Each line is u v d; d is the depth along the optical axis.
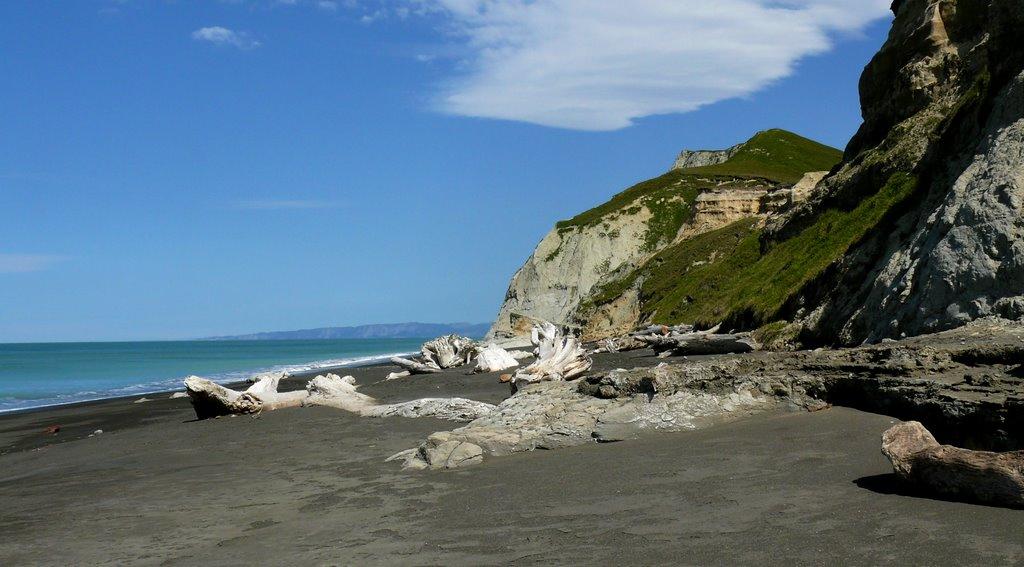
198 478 10.14
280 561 5.93
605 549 5.35
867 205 24.58
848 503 5.84
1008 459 5.44
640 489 7.00
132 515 8.17
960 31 26.42
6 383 46.12
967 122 17.55
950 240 12.50
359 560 5.72
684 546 5.22
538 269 82.94
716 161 119.56
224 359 84.50
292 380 34.78
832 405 9.34
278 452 11.82
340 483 8.95
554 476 8.01
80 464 12.61
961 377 7.96
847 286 19.12
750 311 26.41
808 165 97.69
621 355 28.05
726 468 7.38
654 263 57.34
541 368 16.14
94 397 33.75
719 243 52.38
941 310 12.20
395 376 30.23
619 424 9.77
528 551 5.50
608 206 87.75
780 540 5.13
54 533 7.60
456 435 9.88
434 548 5.84
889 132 27.02
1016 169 12.15
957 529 5.03
